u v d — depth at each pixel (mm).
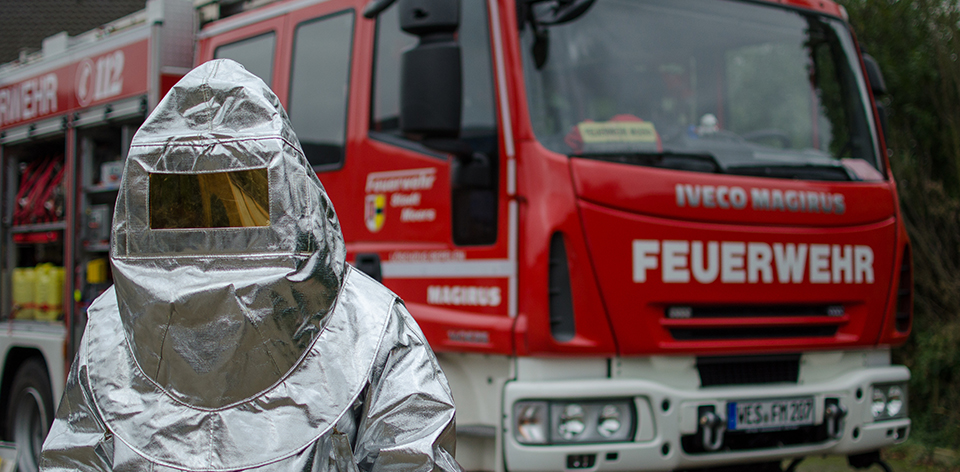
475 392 4223
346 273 1853
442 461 1799
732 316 4340
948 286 7230
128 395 1777
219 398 1696
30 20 19266
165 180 1723
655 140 4348
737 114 4762
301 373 1714
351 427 1790
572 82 4258
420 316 4379
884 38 7961
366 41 4820
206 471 1684
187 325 1671
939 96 7664
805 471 6684
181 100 1752
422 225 4430
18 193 7234
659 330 4125
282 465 1681
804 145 4969
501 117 4137
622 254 4039
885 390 4836
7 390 7086
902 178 7613
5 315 7152
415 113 3928
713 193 4297
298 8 5246
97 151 6445
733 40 4891
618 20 4492
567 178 4000
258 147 1677
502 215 4090
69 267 6371
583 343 3941
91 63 6305
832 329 4672
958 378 7133
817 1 5328
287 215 1670
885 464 4973
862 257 4707
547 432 3930
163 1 5742
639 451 4039
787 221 4480
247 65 5527
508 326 3986
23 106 7105
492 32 4230
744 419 4277
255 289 1644
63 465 1888
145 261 1718
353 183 4812
